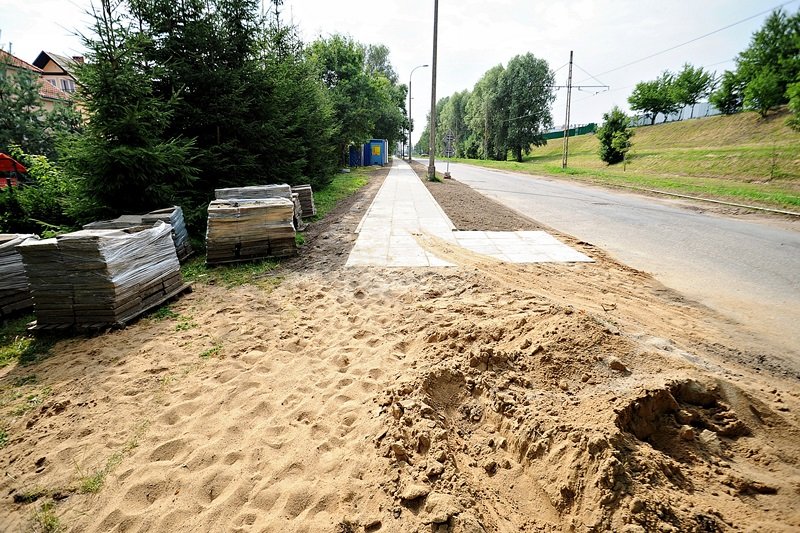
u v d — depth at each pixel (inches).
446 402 115.9
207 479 95.0
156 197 297.1
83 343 166.7
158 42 350.3
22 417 121.5
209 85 367.2
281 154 477.4
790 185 641.0
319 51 1050.1
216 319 186.2
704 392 104.3
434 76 799.1
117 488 94.3
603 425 87.7
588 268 251.1
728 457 89.9
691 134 1333.7
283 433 109.3
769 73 891.4
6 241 203.2
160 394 129.9
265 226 271.9
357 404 118.9
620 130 1298.0
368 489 87.9
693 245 312.8
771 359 139.7
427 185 784.3
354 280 232.8
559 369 117.7
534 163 1772.9
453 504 79.0
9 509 90.1
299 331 171.3
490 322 155.7
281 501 87.8
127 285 182.9
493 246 304.2
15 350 162.6
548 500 83.4
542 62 1977.1
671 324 169.3
